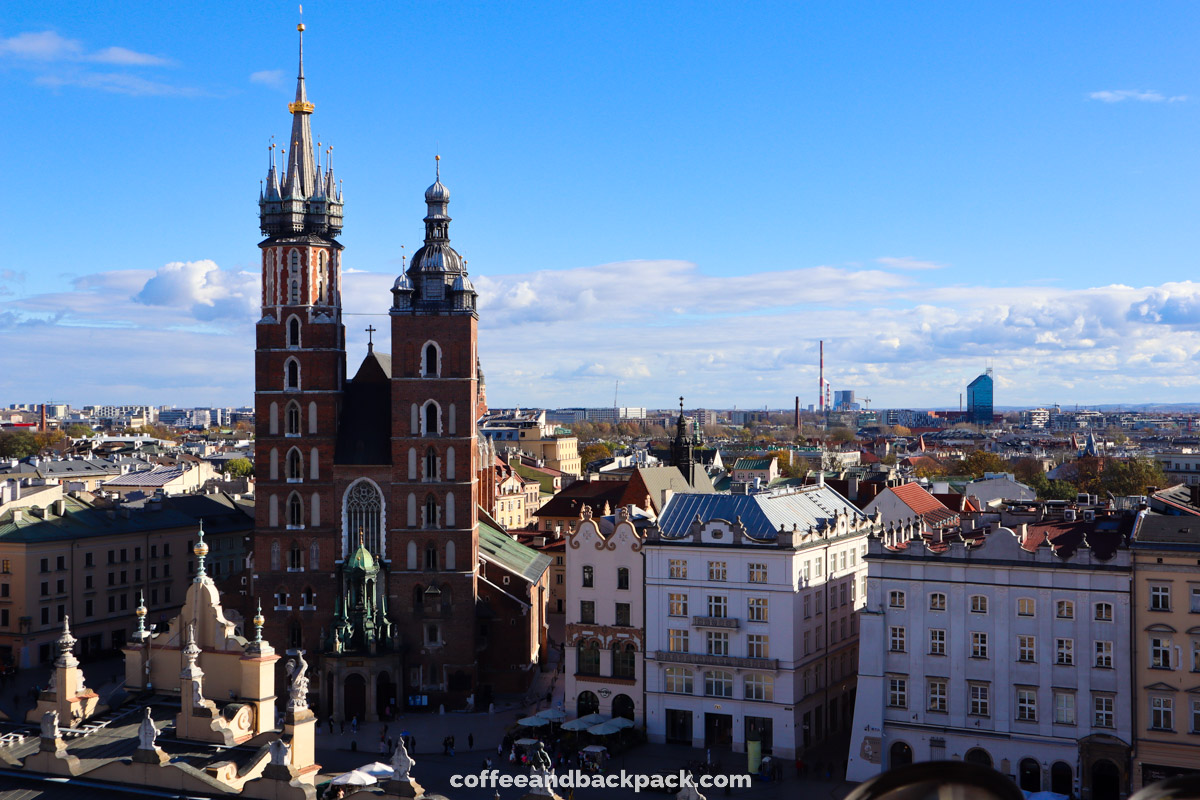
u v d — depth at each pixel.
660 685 114.81
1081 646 93.44
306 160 139.25
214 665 61.44
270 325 137.00
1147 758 91.00
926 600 98.94
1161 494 106.38
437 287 134.75
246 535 188.62
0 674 139.25
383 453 136.38
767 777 102.69
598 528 118.69
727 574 112.00
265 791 51.69
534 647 147.25
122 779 53.19
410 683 132.88
